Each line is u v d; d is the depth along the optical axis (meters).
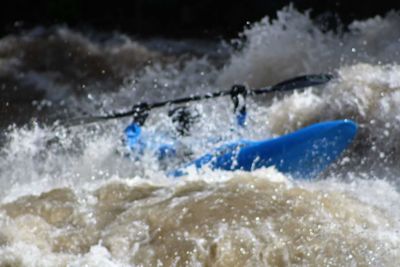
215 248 14.20
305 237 14.54
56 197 17.34
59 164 25.28
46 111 44.47
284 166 22.58
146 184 18.28
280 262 13.90
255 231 14.70
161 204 16.34
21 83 53.12
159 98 47.12
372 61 43.78
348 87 28.58
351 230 14.96
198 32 76.06
